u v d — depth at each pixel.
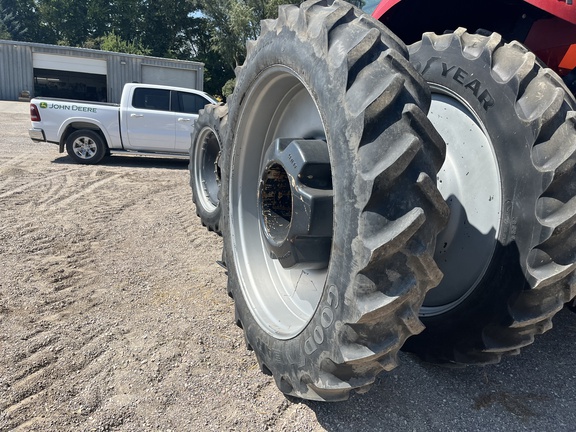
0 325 3.06
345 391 1.95
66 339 2.93
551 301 2.02
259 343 2.42
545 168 1.94
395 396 2.49
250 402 2.41
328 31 1.80
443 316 2.47
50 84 30.28
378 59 1.66
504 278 2.14
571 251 1.92
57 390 2.44
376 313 1.56
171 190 7.71
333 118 1.71
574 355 2.92
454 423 2.31
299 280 2.57
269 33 2.34
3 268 4.03
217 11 42.94
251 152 2.84
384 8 2.79
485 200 2.33
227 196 2.89
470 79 2.35
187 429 2.21
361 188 1.56
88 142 9.95
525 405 2.46
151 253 4.64
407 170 1.54
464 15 2.84
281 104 2.70
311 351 1.91
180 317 3.29
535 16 2.55
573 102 2.05
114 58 29.48
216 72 50.00
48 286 3.72
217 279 4.02
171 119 10.24
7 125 16.86
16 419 2.21
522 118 2.08
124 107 9.98
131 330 3.08
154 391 2.47
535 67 2.14
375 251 1.51
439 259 2.55
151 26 54.81
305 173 2.07
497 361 2.33
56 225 5.38
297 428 2.23
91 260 4.36
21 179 7.82
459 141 2.49
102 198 6.87
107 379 2.55
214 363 2.74
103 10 56.44
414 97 1.60
